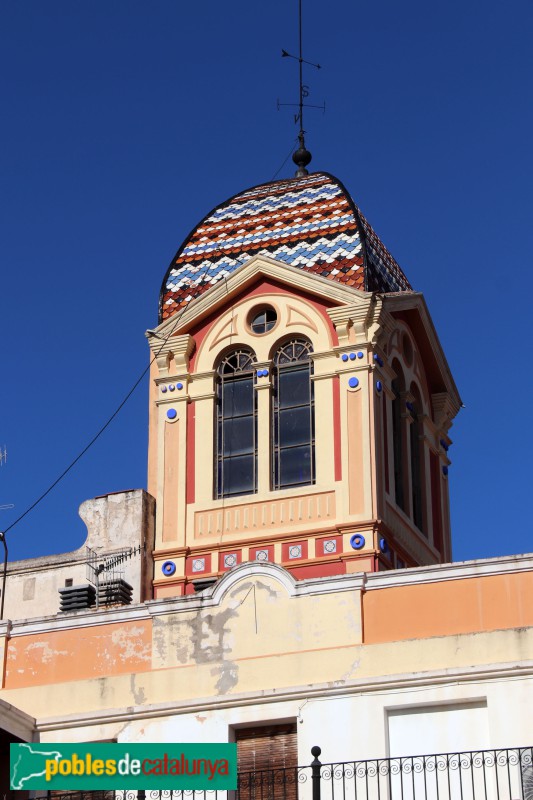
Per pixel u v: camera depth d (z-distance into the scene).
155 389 43.12
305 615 32.12
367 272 42.00
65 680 33.06
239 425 41.78
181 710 31.83
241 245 43.72
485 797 28.42
